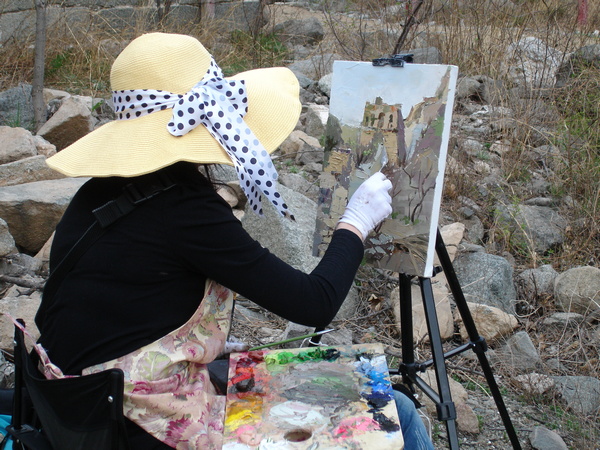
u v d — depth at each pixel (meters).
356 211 1.84
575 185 4.28
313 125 5.26
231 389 1.83
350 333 3.09
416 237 2.02
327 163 2.23
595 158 4.45
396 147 2.04
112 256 1.60
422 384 2.14
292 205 3.64
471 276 3.54
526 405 2.83
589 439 2.60
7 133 4.38
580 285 3.39
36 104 5.02
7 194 3.70
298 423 1.70
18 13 6.39
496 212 4.03
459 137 4.85
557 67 5.61
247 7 8.27
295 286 1.63
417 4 5.30
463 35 6.04
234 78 1.88
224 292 1.74
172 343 1.64
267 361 1.96
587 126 4.57
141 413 1.62
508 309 3.43
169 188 1.60
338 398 1.78
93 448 1.57
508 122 5.00
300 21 7.99
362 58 5.88
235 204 4.07
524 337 3.12
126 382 1.60
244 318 3.27
